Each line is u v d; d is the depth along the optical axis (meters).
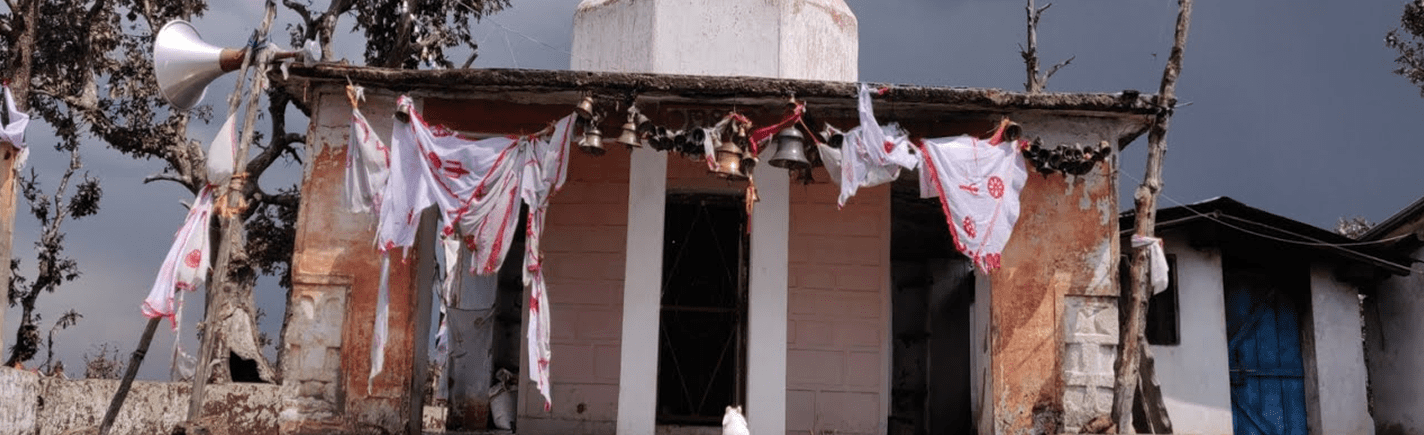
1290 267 17.02
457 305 18.00
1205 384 15.95
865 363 13.34
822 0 13.84
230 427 11.95
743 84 10.71
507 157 10.62
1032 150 11.01
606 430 13.13
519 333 17.34
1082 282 11.16
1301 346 16.86
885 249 13.55
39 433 9.58
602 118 10.73
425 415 17.97
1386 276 17.67
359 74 10.76
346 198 10.64
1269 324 16.94
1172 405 15.82
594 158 13.64
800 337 13.33
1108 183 11.32
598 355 13.28
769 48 13.27
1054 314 11.10
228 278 18.14
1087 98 10.98
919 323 17.25
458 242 17.38
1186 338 16.05
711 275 13.31
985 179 10.85
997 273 11.16
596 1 14.00
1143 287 11.05
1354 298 16.81
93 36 19.58
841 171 10.60
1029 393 10.97
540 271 10.49
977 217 10.77
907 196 14.38
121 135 20.08
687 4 13.38
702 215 13.40
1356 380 16.58
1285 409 16.66
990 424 10.99
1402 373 17.52
